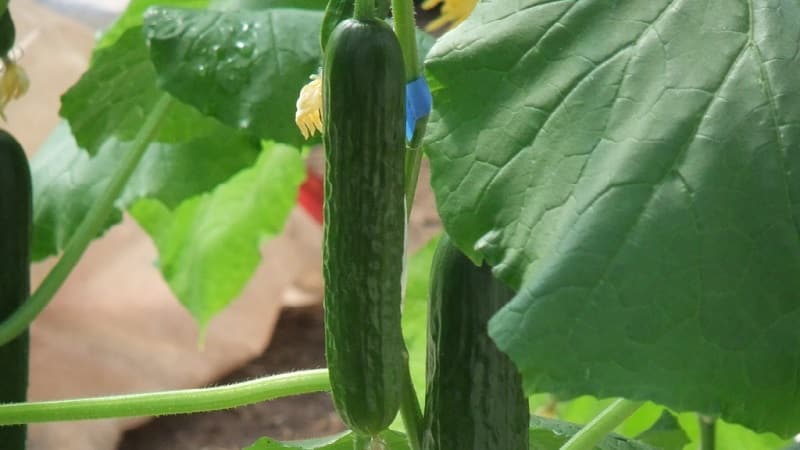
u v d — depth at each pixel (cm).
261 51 99
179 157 122
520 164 69
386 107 68
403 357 72
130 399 85
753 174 66
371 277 70
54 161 126
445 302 76
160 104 105
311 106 77
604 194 67
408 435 79
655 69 69
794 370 65
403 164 70
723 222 66
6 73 98
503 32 71
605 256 65
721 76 68
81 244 99
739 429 121
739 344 65
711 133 67
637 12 70
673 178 66
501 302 76
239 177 141
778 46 68
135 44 114
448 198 70
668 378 64
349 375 71
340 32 69
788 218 66
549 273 66
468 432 77
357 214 69
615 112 68
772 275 65
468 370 76
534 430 97
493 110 70
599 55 69
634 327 65
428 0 101
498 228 69
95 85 115
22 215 96
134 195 121
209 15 101
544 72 70
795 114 67
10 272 96
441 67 71
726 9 69
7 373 97
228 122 98
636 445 103
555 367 64
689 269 65
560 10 71
